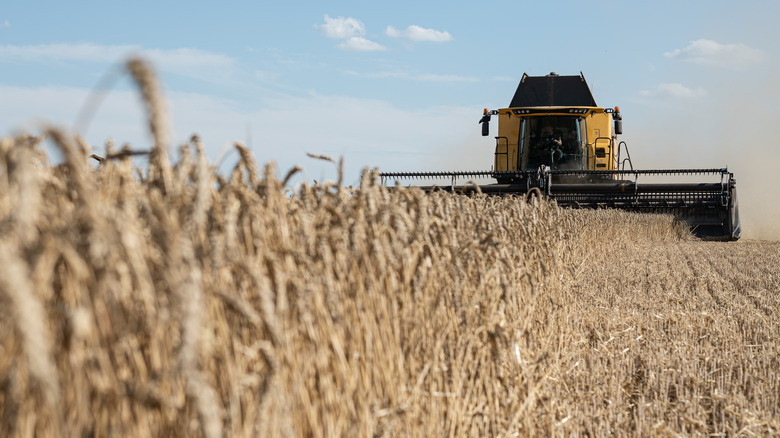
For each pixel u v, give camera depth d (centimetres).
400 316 341
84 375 170
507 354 438
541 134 1906
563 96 2008
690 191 1939
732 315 848
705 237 2050
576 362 596
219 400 215
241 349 218
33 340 131
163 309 183
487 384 407
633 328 758
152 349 185
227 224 218
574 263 1059
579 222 1331
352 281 303
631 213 1909
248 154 250
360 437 285
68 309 170
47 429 169
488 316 429
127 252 174
